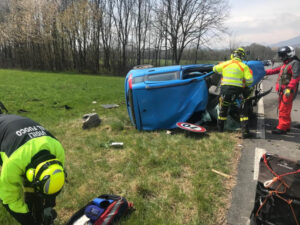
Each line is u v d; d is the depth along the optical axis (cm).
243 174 371
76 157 451
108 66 4116
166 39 3394
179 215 281
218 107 588
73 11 3459
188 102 565
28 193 220
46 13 3481
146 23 3803
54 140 220
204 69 670
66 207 305
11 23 3766
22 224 217
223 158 420
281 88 531
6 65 4334
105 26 3916
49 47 3878
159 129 582
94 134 583
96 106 985
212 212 285
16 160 186
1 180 188
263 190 236
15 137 201
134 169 391
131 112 589
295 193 217
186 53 3803
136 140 519
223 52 3198
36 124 231
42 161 186
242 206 298
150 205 300
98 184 353
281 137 525
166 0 3173
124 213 280
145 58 4597
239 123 571
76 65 4084
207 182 344
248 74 504
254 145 482
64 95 1236
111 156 452
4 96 1155
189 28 3200
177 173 372
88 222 248
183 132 562
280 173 226
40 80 1983
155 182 349
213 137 521
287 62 524
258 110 770
